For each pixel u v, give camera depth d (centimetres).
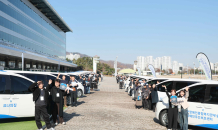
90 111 1003
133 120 827
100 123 759
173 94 678
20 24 4138
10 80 751
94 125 727
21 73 892
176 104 660
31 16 4788
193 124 687
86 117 860
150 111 1059
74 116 876
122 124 753
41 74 984
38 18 5288
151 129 695
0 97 732
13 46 3600
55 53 7006
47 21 6069
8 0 3619
